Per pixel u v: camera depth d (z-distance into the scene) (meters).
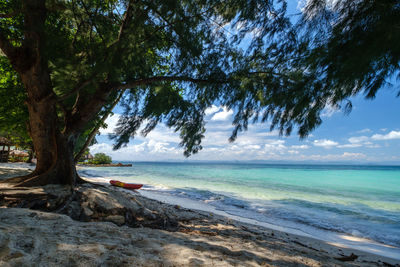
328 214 9.00
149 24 4.17
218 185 18.73
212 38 4.62
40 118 5.35
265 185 19.83
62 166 5.57
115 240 2.37
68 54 4.93
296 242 4.85
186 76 5.25
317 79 2.79
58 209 4.07
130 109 6.09
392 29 1.78
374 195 15.09
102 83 5.57
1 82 9.47
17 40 4.97
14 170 11.95
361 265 3.67
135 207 5.05
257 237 4.42
